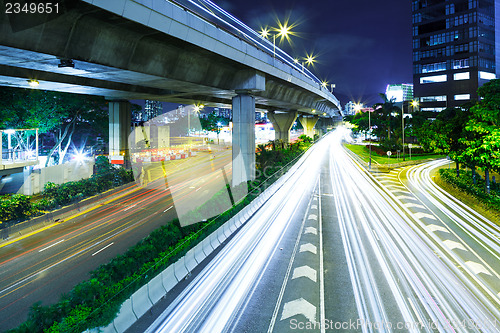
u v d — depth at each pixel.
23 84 25.44
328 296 12.20
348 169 48.53
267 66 31.20
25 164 23.31
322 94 56.44
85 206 26.27
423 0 99.50
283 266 14.78
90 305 9.59
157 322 9.99
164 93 35.00
